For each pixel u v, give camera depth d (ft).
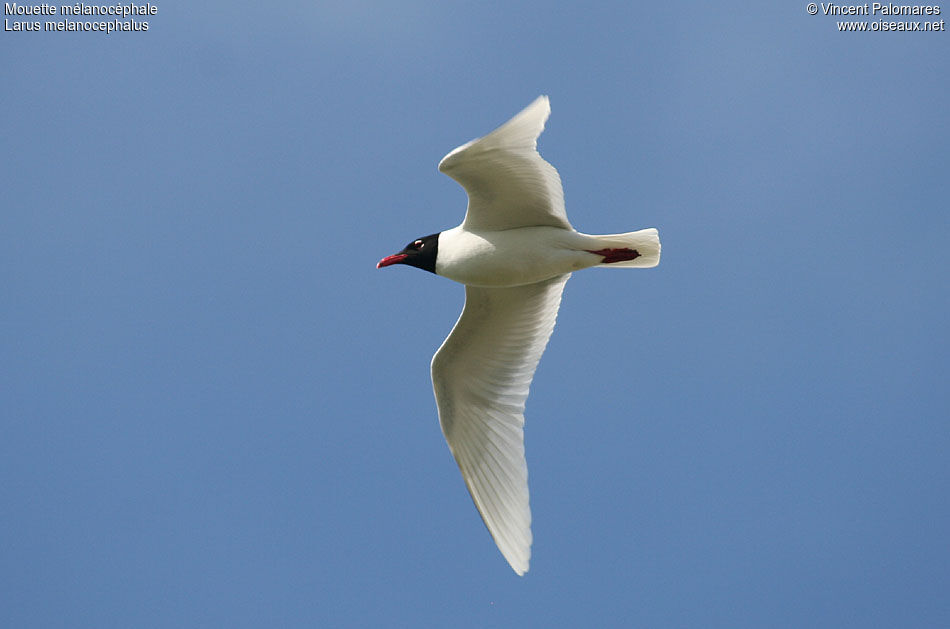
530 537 35.63
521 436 36.63
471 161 30.89
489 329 36.68
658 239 33.37
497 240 33.45
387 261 34.96
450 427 37.78
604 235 33.42
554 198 32.55
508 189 32.35
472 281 34.24
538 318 36.76
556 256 33.42
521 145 30.27
